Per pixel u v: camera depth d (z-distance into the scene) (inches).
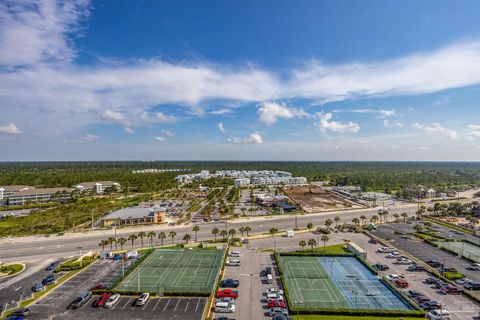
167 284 3201.3
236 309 2684.5
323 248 4534.9
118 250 4439.0
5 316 2554.1
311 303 2817.4
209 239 5039.4
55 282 3255.4
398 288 3161.9
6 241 4953.3
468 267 3742.6
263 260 3978.8
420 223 6225.4
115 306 2723.9
